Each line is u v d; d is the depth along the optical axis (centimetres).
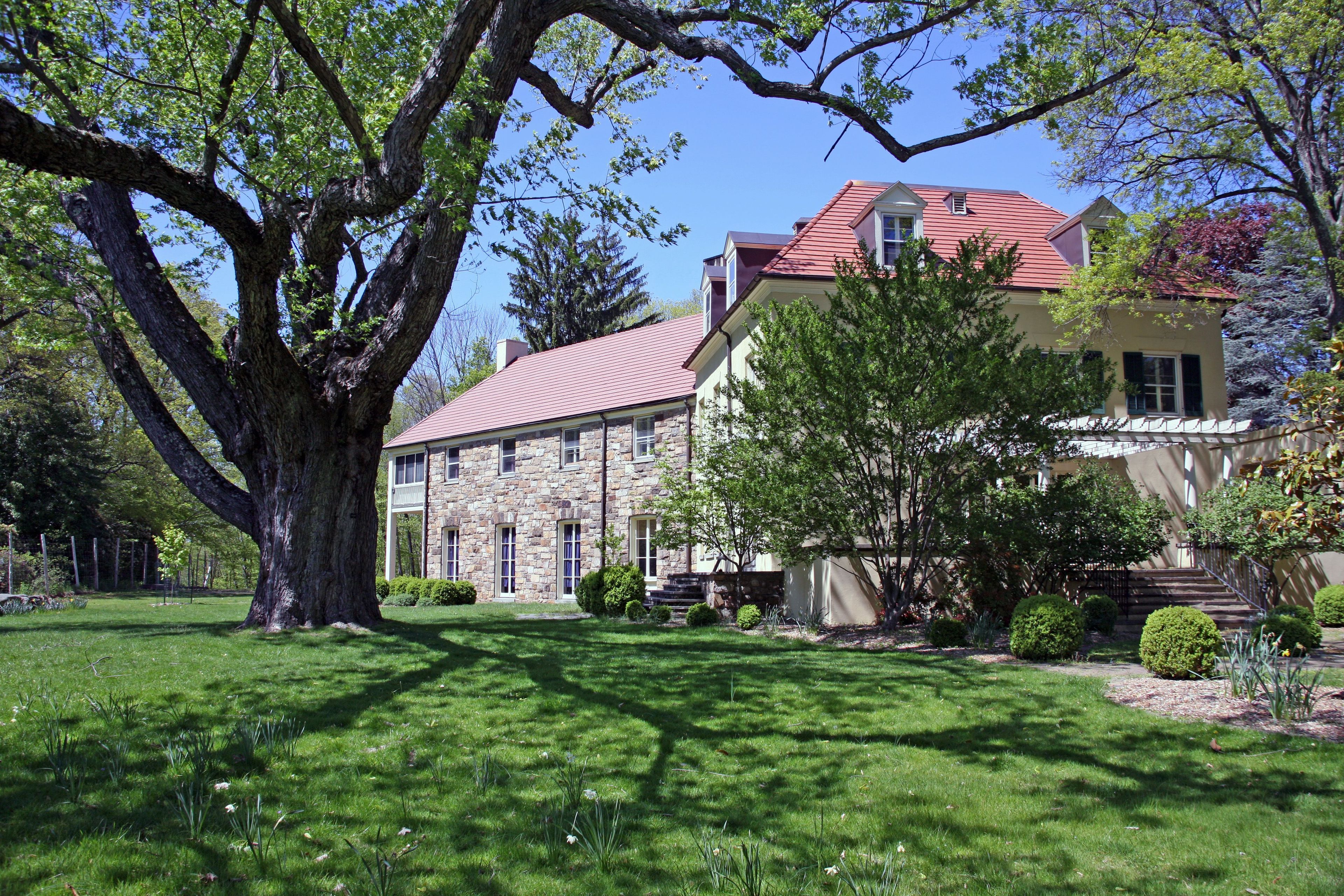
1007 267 1045
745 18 897
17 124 539
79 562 2839
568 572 2330
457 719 612
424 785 469
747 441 1284
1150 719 607
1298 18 1284
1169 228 1571
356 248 1180
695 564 1962
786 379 1113
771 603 1451
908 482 1122
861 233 1594
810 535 1159
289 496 1052
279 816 414
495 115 895
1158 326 1698
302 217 954
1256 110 1481
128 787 446
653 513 2092
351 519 1080
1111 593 1233
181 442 1124
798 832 404
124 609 1630
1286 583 1270
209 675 732
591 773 495
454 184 759
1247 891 336
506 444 2536
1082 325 1574
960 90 866
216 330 3084
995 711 638
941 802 446
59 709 591
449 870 356
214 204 739
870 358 1034
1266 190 1597
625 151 880
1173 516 1265
